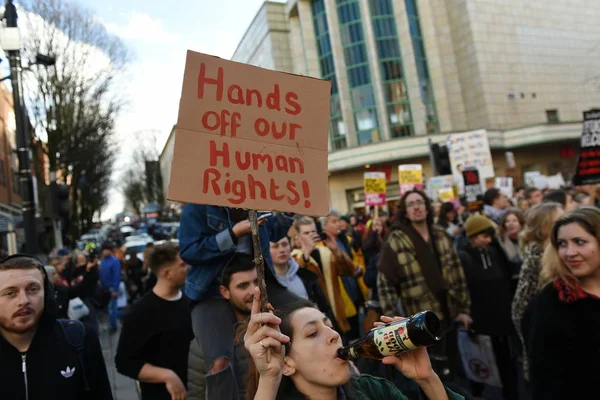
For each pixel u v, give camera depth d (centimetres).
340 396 175
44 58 870
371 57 2880
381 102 2844
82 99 2142
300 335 170
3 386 214
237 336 230
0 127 2853
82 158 2309
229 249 250
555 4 3353
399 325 150
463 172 1066
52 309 235
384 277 394
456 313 401
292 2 3147
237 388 238
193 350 260
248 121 187
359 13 2923
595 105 3359
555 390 224
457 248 521
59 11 2003
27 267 225
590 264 225
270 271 264
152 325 321
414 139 2616
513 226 459
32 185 766
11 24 755
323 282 454
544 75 3203
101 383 246
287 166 190
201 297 263
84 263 778
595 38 3459
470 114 3070
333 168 2739
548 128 2791
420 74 2953
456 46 3117
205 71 183
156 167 6316
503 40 3094
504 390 450
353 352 162
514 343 427
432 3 3112
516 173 2945
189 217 266
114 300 1003
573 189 750
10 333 221
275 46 3256
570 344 223
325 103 202
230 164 180
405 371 168
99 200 4369
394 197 2736
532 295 328
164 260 331
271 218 303
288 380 175
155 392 319
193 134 177
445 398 169
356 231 835
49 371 224
